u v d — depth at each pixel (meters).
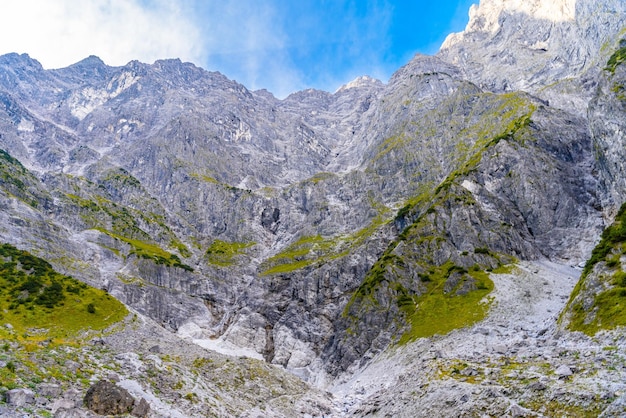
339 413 79.12
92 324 100.50
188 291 195.25
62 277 121.06
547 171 177.75
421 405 57.56
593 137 165.62
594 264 82.25
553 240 159.75
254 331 167.00
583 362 52.66
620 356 50.91
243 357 92.94
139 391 48.50
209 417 51.06
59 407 36.75
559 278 127.88
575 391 44.03
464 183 182.50
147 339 97.50
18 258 124.19
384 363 113.06
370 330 133.88
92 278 172.75
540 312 105.50
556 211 167.62
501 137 197.88
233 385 76.56
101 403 40.31
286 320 166.75
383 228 191.25
